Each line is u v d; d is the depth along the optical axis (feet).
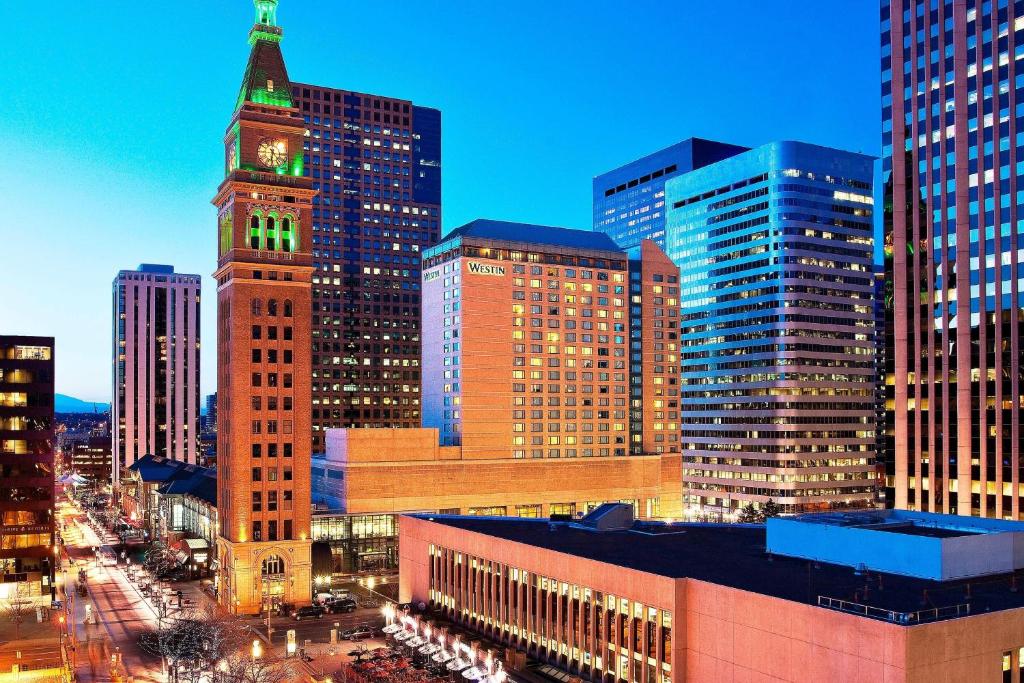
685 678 256.32
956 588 241.35
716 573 268.62
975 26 543.39
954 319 543.39
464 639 353.92
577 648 301.84
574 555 305.94
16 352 550.36
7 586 533.55
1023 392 500.74
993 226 524.93
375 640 385.29
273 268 467.52
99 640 395.96
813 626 218.38
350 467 591.78
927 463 554.05
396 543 595.47
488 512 650.43
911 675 196.85
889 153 592.19
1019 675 216.54
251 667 321.73
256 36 488.44
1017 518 499.92
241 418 455.63
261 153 472.44
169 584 529.04
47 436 553.23
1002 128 523.70
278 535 458.09
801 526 297.53
